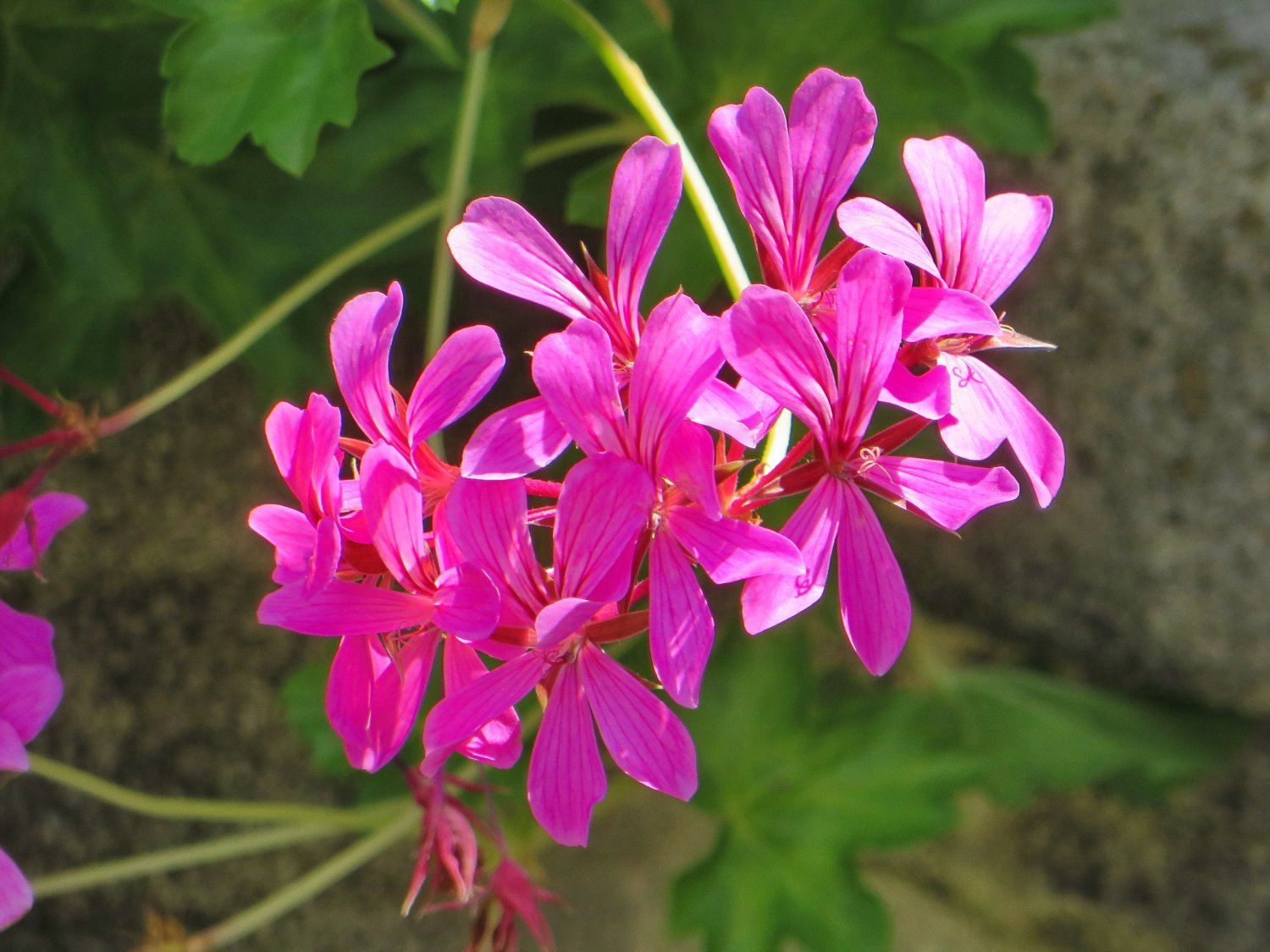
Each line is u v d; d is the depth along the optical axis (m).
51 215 0.36
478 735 0.26
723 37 0.37
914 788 0.40
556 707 0.26
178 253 0.38
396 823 0.38
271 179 0.38
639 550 0.26
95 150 0.36
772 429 0.28
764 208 0.27
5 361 0.37
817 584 0.26
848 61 0.37
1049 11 0.37
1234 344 0.39
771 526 0.38
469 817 0.31
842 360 0.26
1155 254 0.39
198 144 0.33
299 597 0.26
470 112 0.35
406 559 0.26
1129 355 0.40
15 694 0.28
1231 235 0.39
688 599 0.25
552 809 0.26
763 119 0.27
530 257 0.26
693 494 0.25
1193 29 0.40
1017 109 0.38
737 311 0.25
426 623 0.26
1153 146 0.39
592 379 0.25
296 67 0.33
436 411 0.26
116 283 0.36
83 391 0.40
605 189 0.37
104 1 0.35
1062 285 0.40
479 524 0.25
